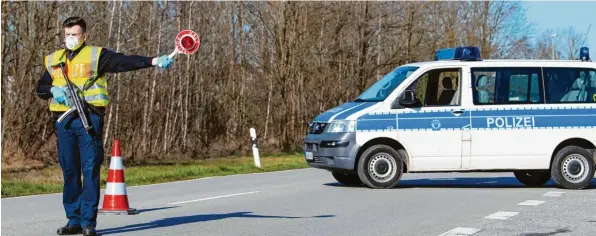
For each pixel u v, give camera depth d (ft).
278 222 36.50
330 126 54.85
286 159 114.93
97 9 106.93
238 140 156.25
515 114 54.39
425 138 53.88
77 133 30.30
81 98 29.96
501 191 52.70
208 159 120.57
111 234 32.48
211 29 143.54
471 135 54.03
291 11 148.46
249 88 156.56
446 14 190.80
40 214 41.01
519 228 34.40
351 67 158.92
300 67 149.28
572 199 46.96
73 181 31.19
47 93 30.40
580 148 54.75
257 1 150.41
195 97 141.79
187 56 136.15
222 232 33.17
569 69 55.47
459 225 35.45
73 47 30.04
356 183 58.39
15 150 102.32
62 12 105.09
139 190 56.85
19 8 99.04
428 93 54.49
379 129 53.78
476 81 54.44
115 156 40.45
